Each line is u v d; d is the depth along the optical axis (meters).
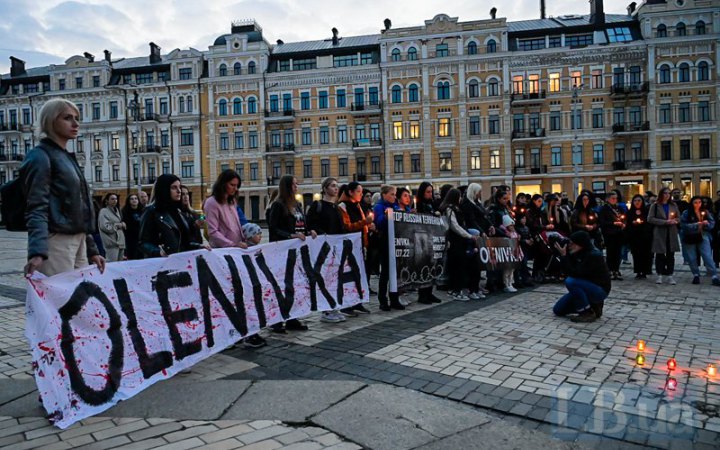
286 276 5.29
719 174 36.56
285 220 5.68
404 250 6.55
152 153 44.44
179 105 45.16
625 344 4.73
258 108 43.38
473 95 39.91
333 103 42.31
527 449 2.69
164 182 4.45
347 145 42.16
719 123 36.66
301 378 3.91
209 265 4.41
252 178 43.66
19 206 3.18
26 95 48.59
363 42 45.34
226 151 44.00
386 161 41.16
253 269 4.91
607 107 38.19
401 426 2.97
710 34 36.66
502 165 39.38
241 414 3.19
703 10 36.94
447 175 40.28
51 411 2.95
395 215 6.45
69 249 3.36
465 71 39.88
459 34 40.03
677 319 5.85
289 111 42.59
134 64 49.59
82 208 3.40
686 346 4.66
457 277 7.34
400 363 4.18
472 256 7.30
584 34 39.16
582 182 38.47
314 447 2.75
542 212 9.83
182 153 44.97
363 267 6.31
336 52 43.03
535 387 3.59
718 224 10.59
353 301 6.07
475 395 3.45
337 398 3.41
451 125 40.19
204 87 44.56
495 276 8.10
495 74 39.44
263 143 43.16
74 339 3.19
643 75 37.81
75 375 3.13
